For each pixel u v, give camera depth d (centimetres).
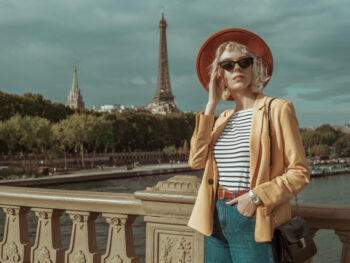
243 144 269
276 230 253
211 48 308
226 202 263
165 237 350
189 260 338
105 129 10244
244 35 293
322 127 19188
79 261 402
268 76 293
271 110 264
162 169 9875
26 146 9200
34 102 10412
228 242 272
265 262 254
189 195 327
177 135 14550
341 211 306
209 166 289
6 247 461
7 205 454
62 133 9219
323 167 12338
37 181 6438
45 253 425
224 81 303
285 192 242
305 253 250
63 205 409
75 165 10119
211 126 294
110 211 383
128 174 8650
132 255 384
